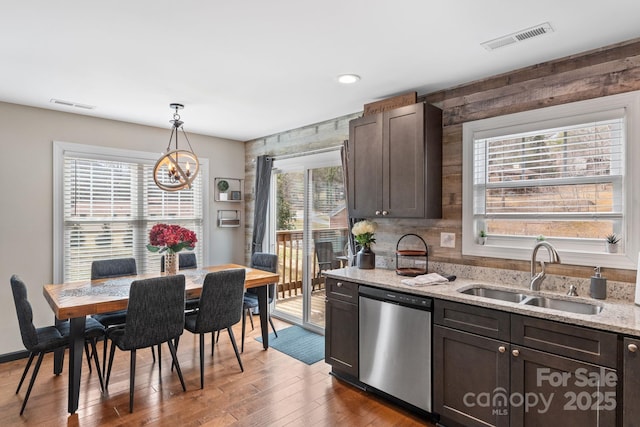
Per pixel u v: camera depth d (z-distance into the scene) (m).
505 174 2.72
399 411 2.57
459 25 1.99
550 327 1.90
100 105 3.50
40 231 3.61
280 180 4.80
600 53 2.26
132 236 4.28
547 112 2.46
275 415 2.50
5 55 2.36
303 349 3.69
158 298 2.63
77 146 3.82
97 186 4.02
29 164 3.54
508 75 2.66
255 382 2.98
